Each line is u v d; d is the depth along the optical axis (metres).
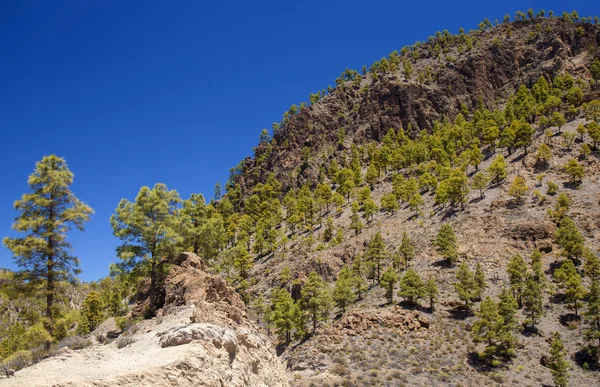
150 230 31.19
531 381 48.09
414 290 68.62
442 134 175.25
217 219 51.00
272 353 24.84
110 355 15.13
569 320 58.88
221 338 16.42
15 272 23.30
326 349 62.03
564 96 159.00
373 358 56.69
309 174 189.75
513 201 92.56
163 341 15.43
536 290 60.00
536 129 135.25
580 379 47.97
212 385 13.06
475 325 56.44
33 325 22.31
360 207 132.00
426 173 131.25
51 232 23.34
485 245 80.81
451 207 103.75
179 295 25.27
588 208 82.69
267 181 196.25
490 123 150.88
